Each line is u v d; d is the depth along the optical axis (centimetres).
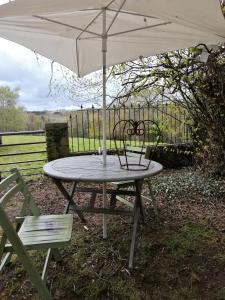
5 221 189
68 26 294
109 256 283
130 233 329
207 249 294
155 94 580
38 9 200
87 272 259
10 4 188
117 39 339
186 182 504
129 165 302
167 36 307
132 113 606
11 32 299
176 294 231
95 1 200
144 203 424
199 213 389
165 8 199
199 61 467
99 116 629
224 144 513
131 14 261
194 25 224
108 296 231
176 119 592
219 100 495
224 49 423
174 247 297
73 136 625
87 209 307
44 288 204
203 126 543
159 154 621
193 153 613
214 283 243
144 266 266
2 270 259
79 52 376
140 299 227
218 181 506
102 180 243
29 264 199
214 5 191
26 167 624
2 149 793
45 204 432
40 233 221
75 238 318
